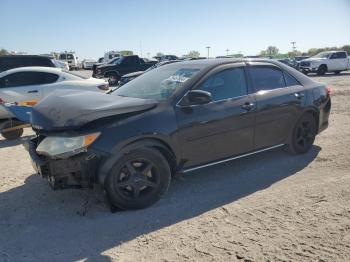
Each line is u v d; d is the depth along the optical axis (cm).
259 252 341
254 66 557
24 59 1443
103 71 2642
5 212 441
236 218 410
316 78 2736
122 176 426
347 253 336
